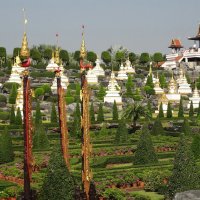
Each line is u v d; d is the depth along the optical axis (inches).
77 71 6953.7
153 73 7244.1
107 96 4990.2
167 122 3964.1
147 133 2194.9
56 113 3806.6
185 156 1549.0
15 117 3565.5
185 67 7618.1
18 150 2667.3
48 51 7475.4
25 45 1322.6
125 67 7022.6
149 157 2172.7
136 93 5516.7
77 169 2064.5
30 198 1311.5
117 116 3892.7
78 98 4687.5
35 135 2630.4
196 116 4259.4
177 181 1533.0
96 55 7244.1
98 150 2532.0
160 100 4815.5
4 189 1706.4
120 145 2751.0
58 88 1513.3
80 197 1355.8
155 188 1748.3
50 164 1357.0
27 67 1320.1
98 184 1728.6
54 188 1338.6
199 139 2311.8
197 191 1214.3
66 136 1504.7
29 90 1320.1
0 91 5339.6
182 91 5954.7
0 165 2196.1
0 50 6993.1
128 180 1822.1
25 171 1302.9
